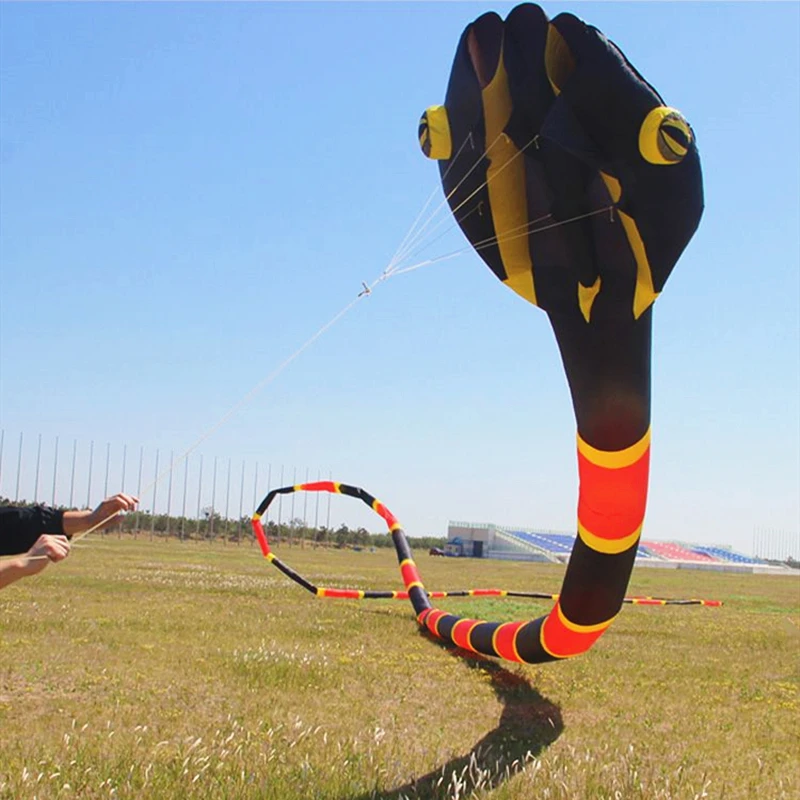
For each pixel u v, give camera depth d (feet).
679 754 28.96
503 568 194.39
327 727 29.58
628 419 25.72
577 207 24.14
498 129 24.48
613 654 49.90
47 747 25.55
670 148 21.56
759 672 46.70
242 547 223.30
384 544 338.75
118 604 60.13
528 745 29.04
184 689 33.76
